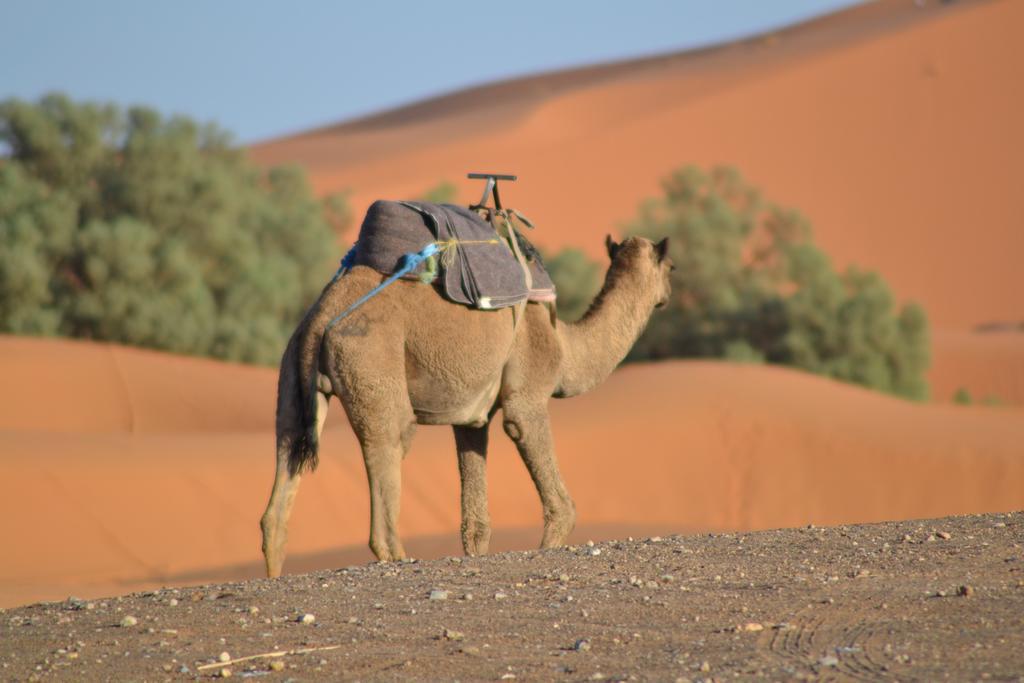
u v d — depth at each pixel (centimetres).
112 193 13838
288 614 1961
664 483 8050
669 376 9475
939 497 8038
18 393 9144
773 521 7794
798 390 9325
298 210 15550
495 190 2703
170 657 1753
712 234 15812
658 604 1866
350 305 2361
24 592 5191
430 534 7075
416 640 1762
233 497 7006
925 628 1631
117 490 6762
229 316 13550
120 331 12925
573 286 14988
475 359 2456
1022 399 17512
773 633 1666
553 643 1703
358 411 2334
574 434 8350
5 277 12556
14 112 13938
